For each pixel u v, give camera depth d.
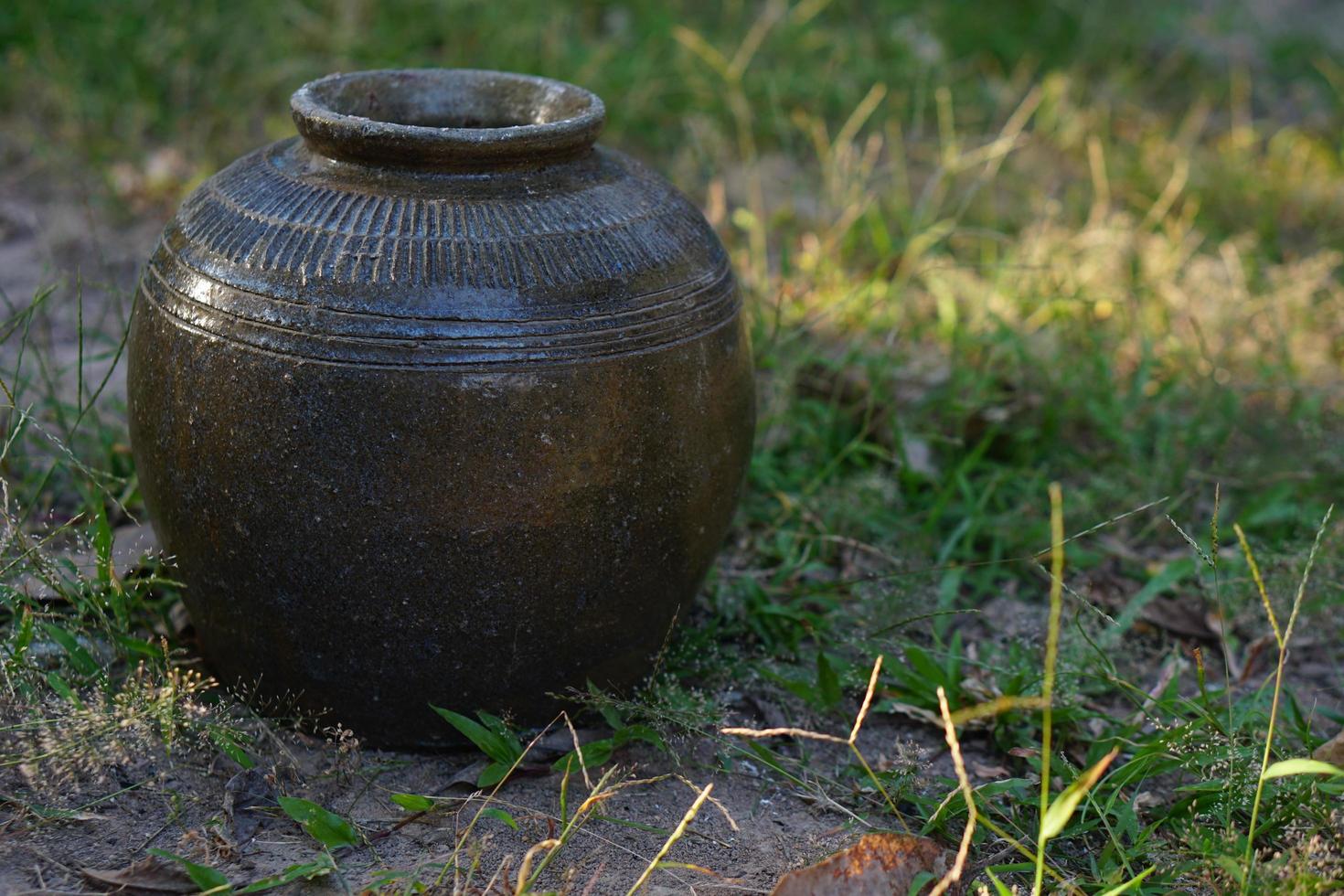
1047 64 8.61
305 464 3.00
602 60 7.42
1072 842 3.28
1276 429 5.07
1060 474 5.04
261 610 3.21
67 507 4.32
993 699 3.68
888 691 3.72
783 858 3.18
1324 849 2.97
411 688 3.27
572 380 3.00
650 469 3.14
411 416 2.95
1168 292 5.92
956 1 9.00
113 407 4.64
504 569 3.10
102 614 3.41
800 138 7.40
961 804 3.25
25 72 7.18
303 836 3.15
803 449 4.95
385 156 3.06
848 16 8.67
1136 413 5.17
